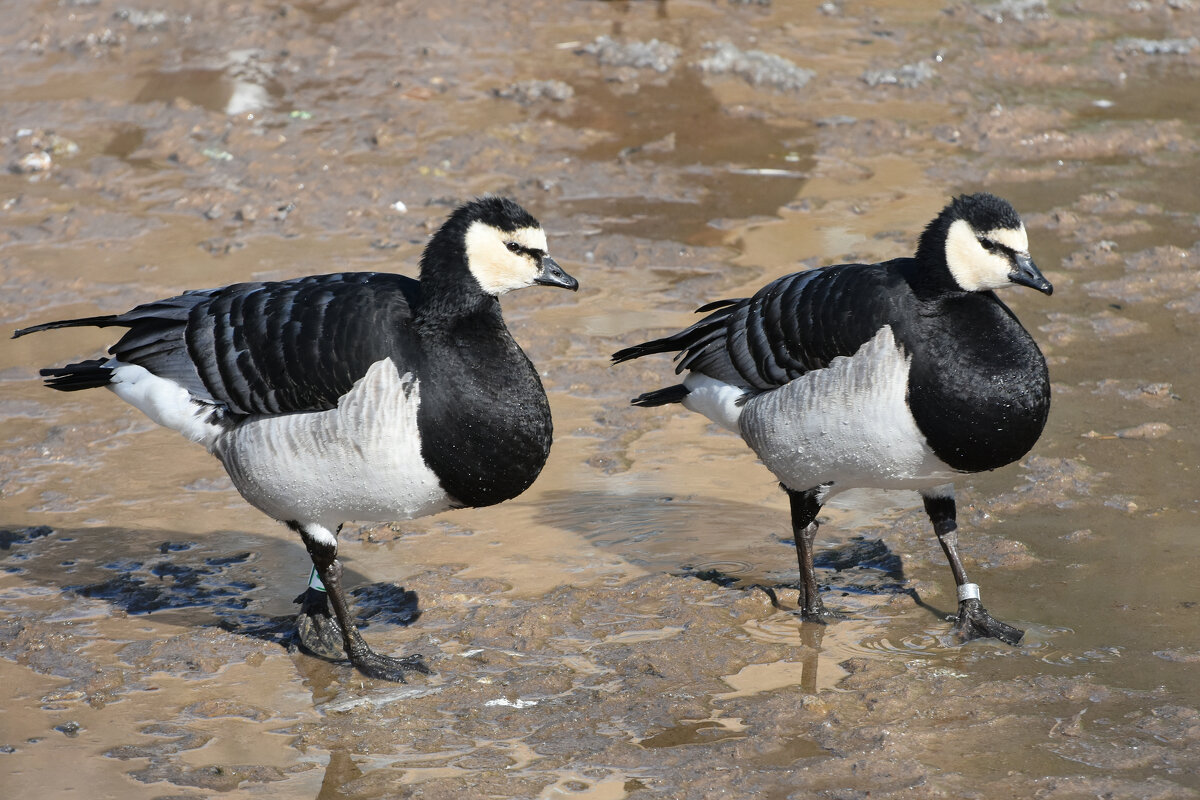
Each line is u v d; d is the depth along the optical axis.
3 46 25.22
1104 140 21.58
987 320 10.45
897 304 10.40
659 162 21.16
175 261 18.22
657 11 27.05
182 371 10.68
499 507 13.30
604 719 9.94
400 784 9.23
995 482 13.23
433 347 10.12
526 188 20.36
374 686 10.51
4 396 15.23
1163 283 17.09
